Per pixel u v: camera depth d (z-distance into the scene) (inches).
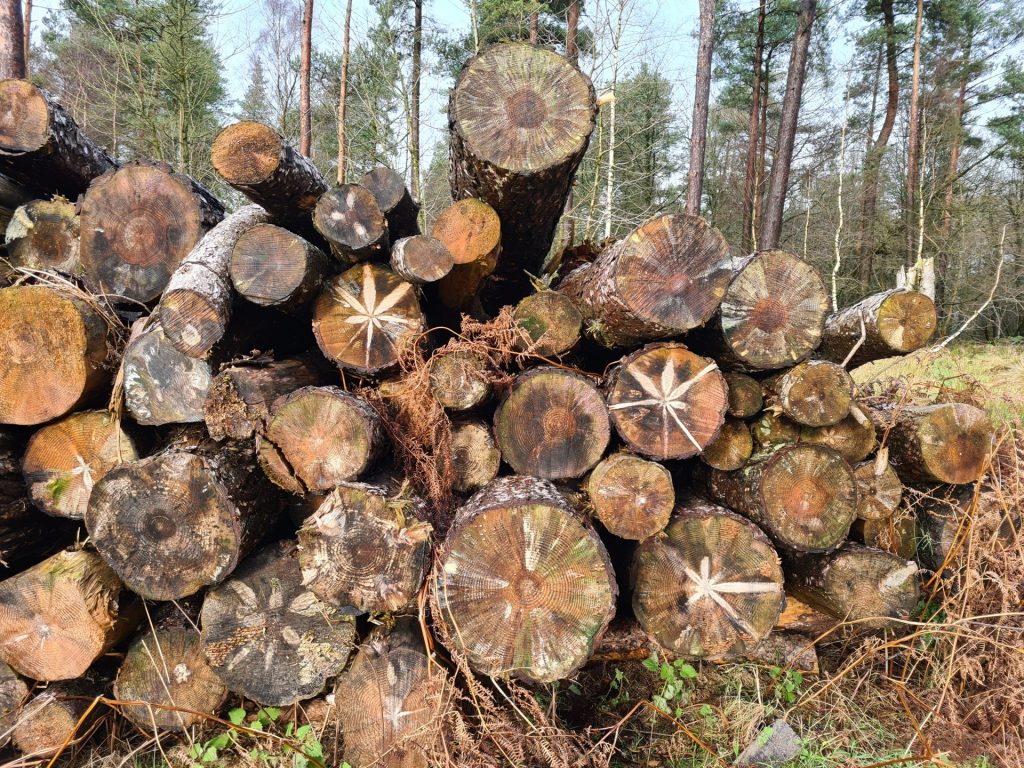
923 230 519.8
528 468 101.6
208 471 85.7
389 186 119.2
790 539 98.2
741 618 95.4
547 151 95.5
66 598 87.8
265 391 97.5
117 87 471.8
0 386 97.6
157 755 94.6
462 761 78.6
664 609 96.0
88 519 86.7
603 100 100.2
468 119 95.3
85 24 501.4
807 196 669.3
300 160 113.8
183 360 97.1
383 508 82.0
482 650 82.1
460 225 106.7
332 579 82.4
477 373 100.7
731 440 108.1
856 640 114.4
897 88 623.2
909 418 119.3
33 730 92.0
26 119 123.3
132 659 95.0
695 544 96.1
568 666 82.1
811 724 98.0
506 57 95.2
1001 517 111.3
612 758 91.4
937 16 600.7
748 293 104.3
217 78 560.7
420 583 82.4
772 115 740.7
